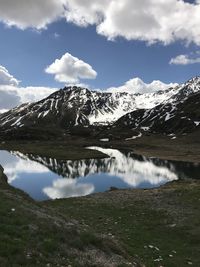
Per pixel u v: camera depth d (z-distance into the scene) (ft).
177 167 374.63
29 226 78.95
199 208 140.05
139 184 264.31
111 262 70.85
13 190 135.85
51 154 508.12
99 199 176.76
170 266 79.77
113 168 364.17
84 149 582.35
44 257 61.72
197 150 572.51
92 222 124.06
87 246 76.95
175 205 150.00
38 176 299.79
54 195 214.90
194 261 84.58
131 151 605.73
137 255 85.15
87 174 317.63
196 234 106.11
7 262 53.98
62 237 75.41
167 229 113.50
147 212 140.05
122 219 129.70
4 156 499.51
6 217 81.82
